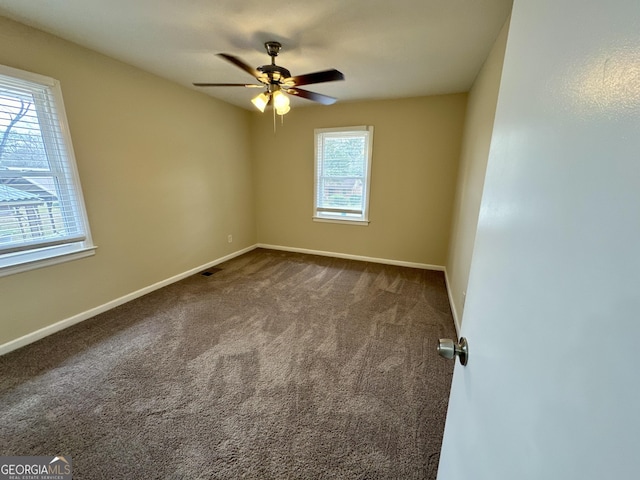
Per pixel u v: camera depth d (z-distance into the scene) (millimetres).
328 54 2332
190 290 3146
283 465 1266
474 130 2592
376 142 3830
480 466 578
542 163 449
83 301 2463
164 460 1280
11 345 2027
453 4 1645
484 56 2285
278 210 4688
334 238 4422
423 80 2900
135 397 1628
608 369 283
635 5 282
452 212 3658
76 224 2361
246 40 2119
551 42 453
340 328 2400
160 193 3088
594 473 292
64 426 1436
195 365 1910
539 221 444
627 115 284
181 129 3250
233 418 1500
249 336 2266
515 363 479
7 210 1965
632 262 264
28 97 1994
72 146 2252
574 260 350
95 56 2344
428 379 1804
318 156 4211
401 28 1920
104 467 1248
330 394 1674
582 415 315
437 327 2424
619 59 301
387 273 3736
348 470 1249
